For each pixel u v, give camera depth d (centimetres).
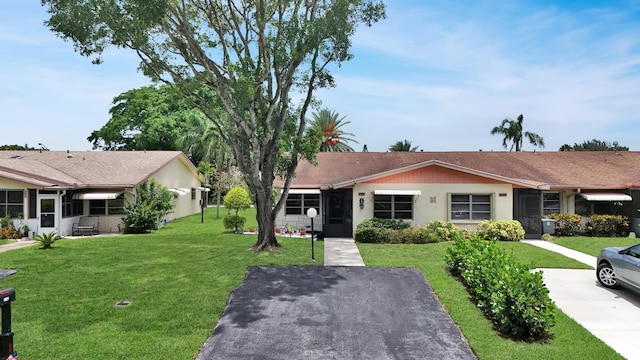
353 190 2056
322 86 1753
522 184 2011
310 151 1670
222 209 4203
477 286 1016
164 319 901
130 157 2884
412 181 2039
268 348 789
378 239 1880
